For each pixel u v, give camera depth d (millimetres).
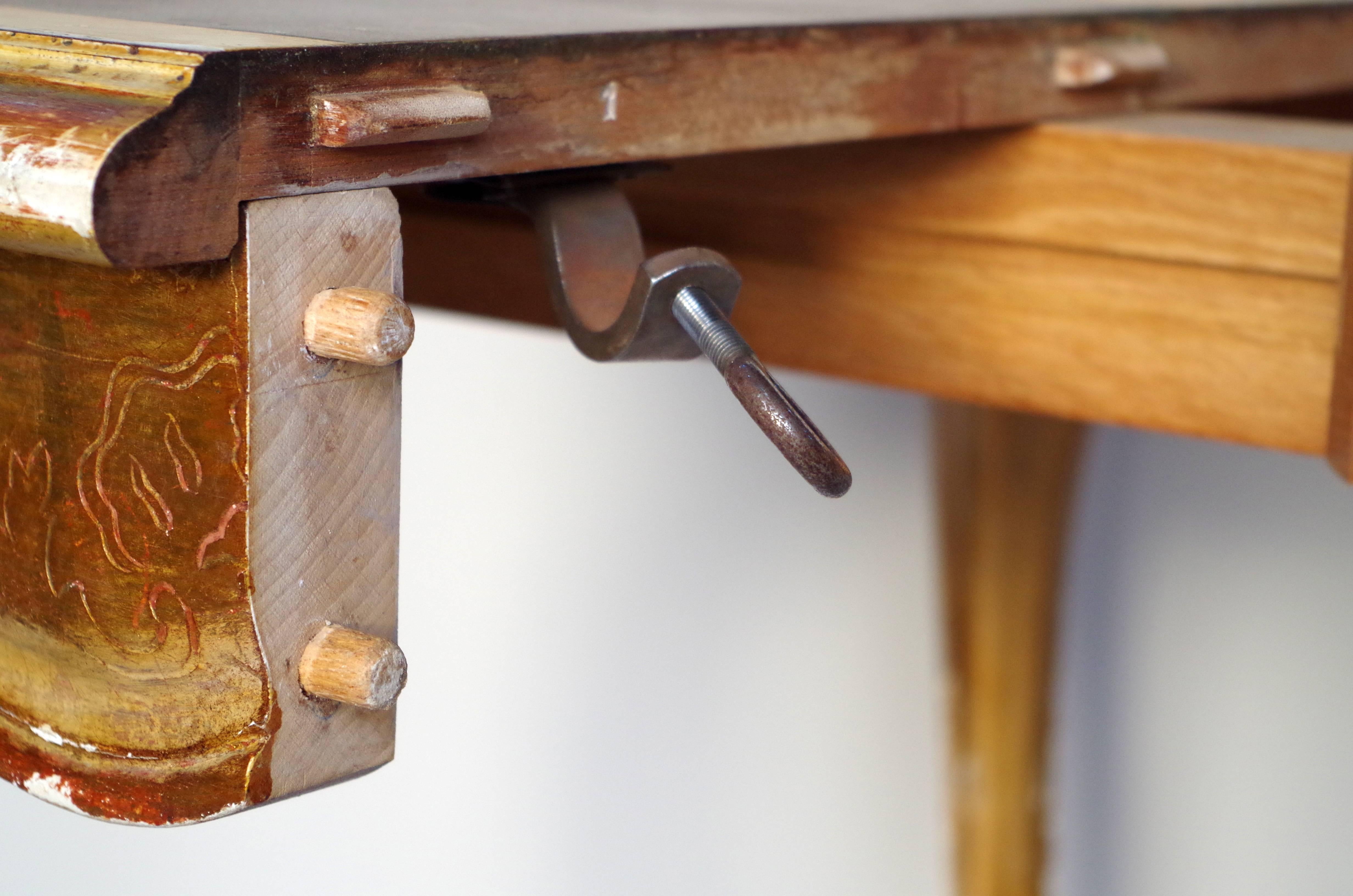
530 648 1342
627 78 613
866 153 742
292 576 571
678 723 1344
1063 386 729
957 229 733
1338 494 1212
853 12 699
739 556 1320
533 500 1328
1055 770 1059
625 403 1303
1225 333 702
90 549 584
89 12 620
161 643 578
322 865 1328
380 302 559
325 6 654
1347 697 1241
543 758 1352
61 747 586
